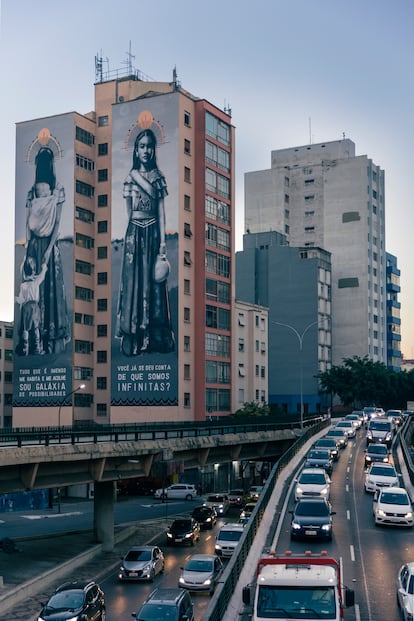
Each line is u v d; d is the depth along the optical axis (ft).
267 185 582.35
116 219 352.90
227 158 378.94
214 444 220.84
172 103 345.92
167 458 196.44
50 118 370.94
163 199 344.28
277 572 61.41
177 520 202.08
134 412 343.46
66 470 165.99
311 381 495.82
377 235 575.79
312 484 147.95
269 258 508.12
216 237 365.61
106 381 365.20
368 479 166.91
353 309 547.90
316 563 63.62
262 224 581.94
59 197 366.43
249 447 255.50
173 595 95.76
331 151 581.94
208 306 356.18
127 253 349.41
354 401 517.14
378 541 117.80
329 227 563.89
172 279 340.18
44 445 155.43
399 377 517.96
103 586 146.51
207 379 352.90
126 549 197.26
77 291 363.35
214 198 364.58
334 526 130.31
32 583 146.82
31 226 371.56
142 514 262.47
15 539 199.31
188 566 133.69
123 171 353.31
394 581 94.17
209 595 130.52
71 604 108.58
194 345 350.23
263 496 131.23
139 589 142.82
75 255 362.94
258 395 411.34
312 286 500.74
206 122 358.84
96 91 383.04
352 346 546.26
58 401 358.64
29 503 280.31
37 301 367.25
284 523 129.39
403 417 358.84
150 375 341.21
